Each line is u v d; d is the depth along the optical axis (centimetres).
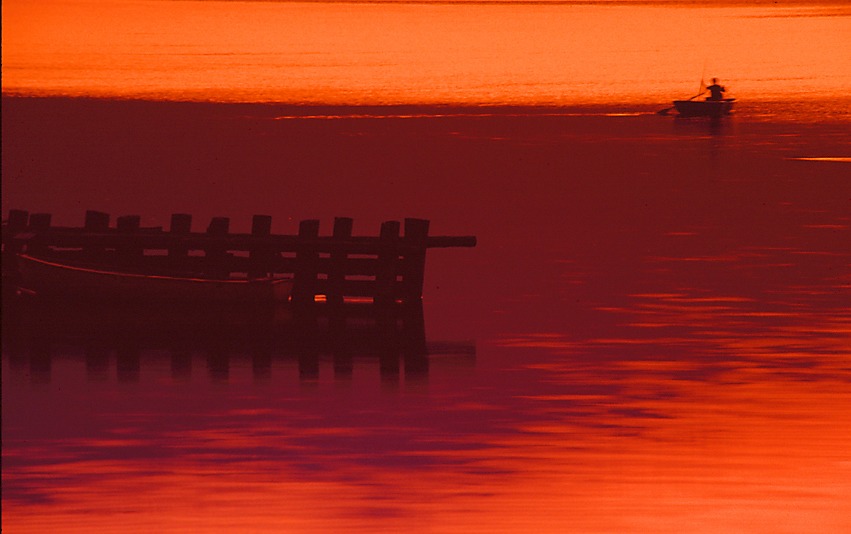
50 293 9256
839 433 6284
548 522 5284
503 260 11225
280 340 8250
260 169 18450
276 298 9056
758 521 5294
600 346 8100
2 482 5656
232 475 5759
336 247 9150
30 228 9500
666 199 15412
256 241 9181
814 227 13188
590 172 18300
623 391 7044
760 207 14725
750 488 5606
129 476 5744
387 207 14562
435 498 5506
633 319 8888
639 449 6075
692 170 18625
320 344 8150
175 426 6425
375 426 6425
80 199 15450
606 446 6112
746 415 6581
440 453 6031
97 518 5303
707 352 7931
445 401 6862
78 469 5819
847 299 9575
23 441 6184
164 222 13738
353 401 6869
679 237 12525
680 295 9738
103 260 9438
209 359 7769
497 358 7794
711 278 10431
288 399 6906
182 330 8488
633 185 16800
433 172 18138
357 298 9544
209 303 9094
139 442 6181
